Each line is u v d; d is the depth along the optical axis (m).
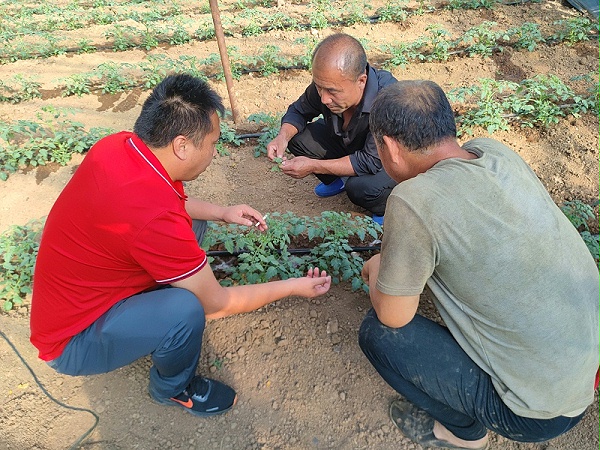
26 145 4.23
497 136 4.60
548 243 1.79
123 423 2.57
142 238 1.96
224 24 6.49
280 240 3.20
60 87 5.41
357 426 2.58
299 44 6.22
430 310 3.07
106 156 2.00
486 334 1.93
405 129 1.87
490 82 4.65
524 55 5.76
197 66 5.68
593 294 1.90
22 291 3.09
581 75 5.25
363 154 3.29
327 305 3.11
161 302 2.15
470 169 1.80
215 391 2.61
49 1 7.88
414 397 2.24
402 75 5.51
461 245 1.76
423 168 1.96
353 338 2.95
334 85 2.87
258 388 2.73
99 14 7.11
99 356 2.24
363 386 2.73
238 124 4.74
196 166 2.11
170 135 1.95
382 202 3.55
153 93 2.02
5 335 2.93
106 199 1.93
